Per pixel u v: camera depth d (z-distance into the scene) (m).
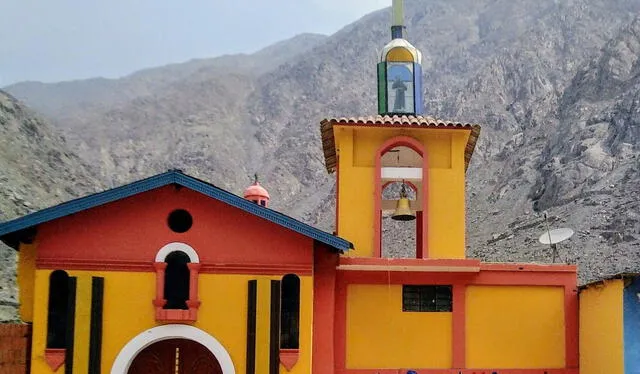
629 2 127.38
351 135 23.58
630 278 19.33
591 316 20.98
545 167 77.31
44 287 18.62
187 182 18.92
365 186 23.30
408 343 21.34
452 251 23.06
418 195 24.12
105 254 18.91
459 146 23.77
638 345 19.08
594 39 117.94
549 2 153.12
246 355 18.72
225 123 134.88
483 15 158.38
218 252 19.17
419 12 167.38
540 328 21.70
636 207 62.72
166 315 18.66
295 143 126.12
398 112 25.48
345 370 20.95
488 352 21.45
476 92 109.56
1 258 42.44
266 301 18.88
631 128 74.88
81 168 80.12
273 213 19.03
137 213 19.16
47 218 18.45
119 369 18.42
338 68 150.38
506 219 74.81
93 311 18.50
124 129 129.62
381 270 21.28
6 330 18.97
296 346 19.05
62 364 18.34
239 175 119.56
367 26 160.12
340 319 21.20
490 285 21.75
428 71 143.12
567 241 62.12
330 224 97.19
